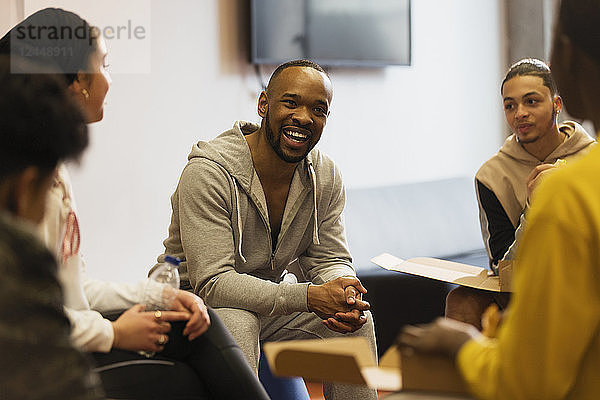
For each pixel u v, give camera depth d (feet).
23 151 4.04
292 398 9.25
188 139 14.21
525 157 10.05
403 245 15.35
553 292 3.96
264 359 9.14
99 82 6.91
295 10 15.47
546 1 19.04
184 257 9.05
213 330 6.56
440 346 4.54
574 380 4.09
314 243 9.23
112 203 13.26
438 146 18.38
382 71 17.21
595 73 4.34
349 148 16.62
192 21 14.17
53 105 4.22
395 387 4.79
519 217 10.00
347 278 8.29
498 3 19.54
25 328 3.25
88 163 12.91
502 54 19.71
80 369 3.39
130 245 13.53
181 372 6.28
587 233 3.93
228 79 14.76
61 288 3.48
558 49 4.45
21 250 3.36
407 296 13.05
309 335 9.02
